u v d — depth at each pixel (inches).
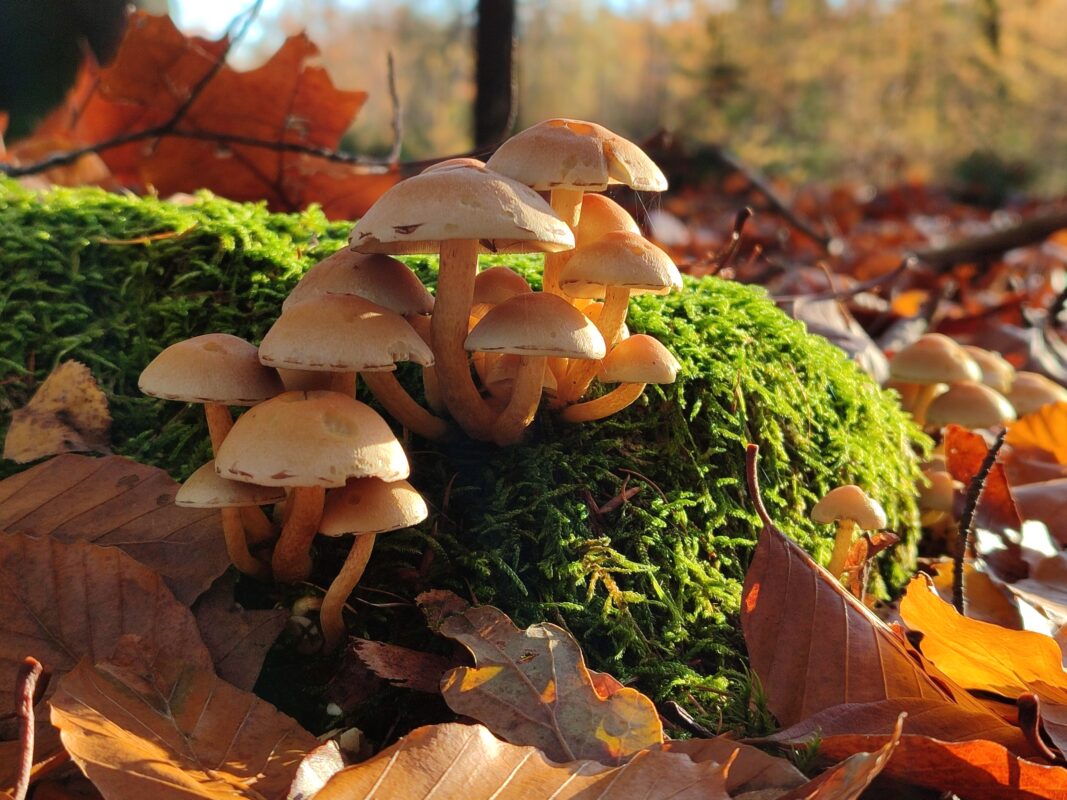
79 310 14.6
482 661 11.3
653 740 10.7
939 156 93.2
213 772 10.2
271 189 24.5
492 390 13.3
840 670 11.4
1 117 27.3
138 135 21.3
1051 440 20.2
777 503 14.7
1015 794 10.2
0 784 10.1
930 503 17.2
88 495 12.7
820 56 91.1
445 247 12.2
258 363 11.7
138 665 10.9
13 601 11.5
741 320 15.4
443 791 9.7
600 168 11.8
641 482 13.8
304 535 12.0
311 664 12.4
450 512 13.2
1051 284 41.4
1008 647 11.5
